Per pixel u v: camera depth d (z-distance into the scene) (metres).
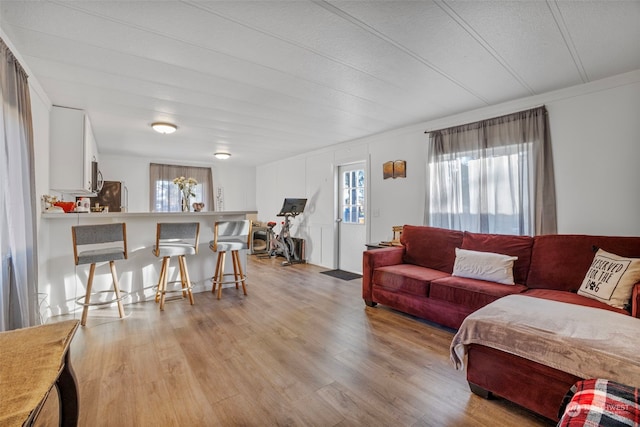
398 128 4.20
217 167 7.67
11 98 1.82
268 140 4.96
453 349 1.80
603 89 2.57
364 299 3.33
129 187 6.44
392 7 1.64
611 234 2.54
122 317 2.92
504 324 1.63
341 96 2.96
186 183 4.67
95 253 2.81
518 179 3.01
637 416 0.93
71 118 3.25
